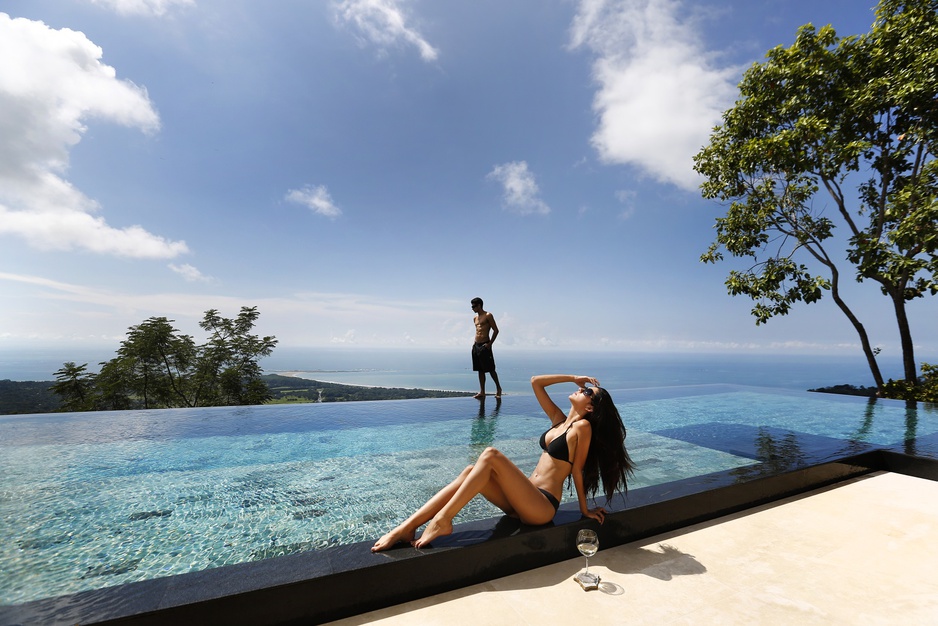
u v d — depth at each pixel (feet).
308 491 11.28
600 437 8.06
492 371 27.02
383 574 6.09
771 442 16.24
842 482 12.28
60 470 12.95
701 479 10.30
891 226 32.81
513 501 7.25
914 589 6.56
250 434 17.75
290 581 5.56
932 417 22.68
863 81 29.66
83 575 7.13
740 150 33.47
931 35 25.80
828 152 30.53
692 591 6.46
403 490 11.42
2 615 4.78
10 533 8.72
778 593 6.42
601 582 6.75
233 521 9.40
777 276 33.01
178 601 5.09
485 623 5.63
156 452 14.98
